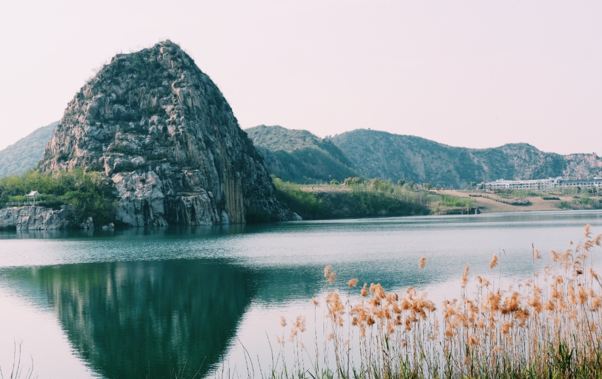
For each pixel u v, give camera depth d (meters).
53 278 80.00
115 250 122.06
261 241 143.12
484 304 28.14
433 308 25.19
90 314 56.28
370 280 71.50
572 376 24.70
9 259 104.88
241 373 36.78
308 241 142.00
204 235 170.75
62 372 38.75
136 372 38.59
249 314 54.47
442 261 90.75
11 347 44.91
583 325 27.42
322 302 58.59
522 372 26.08
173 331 48.91
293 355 39.34
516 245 118.00
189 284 73.31
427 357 30.14
